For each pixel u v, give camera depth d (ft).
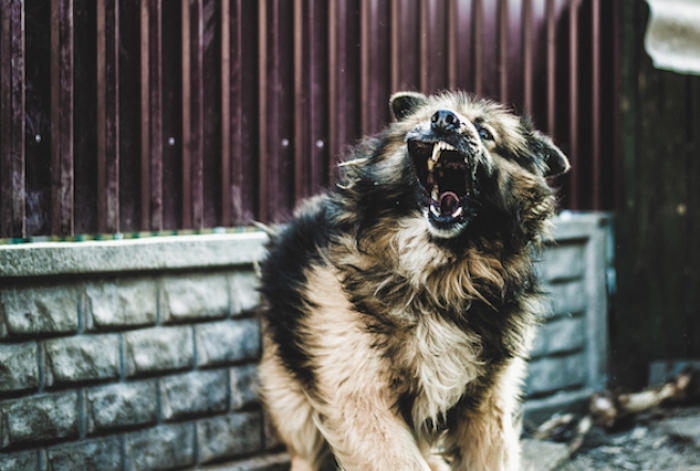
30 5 9.89
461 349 9.36
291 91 11.53
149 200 10.60
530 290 9.78
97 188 10.27
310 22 11.61
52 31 9.98
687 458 11.98
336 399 9.31
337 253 9.58
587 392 13.83
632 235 14.88
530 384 13.34
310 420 10.33
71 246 9.95
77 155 10.19
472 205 9.29
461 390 9.50
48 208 10.05
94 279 10.18
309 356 9.53
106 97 10.29
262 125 11.30
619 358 14.75
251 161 11.30
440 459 10.65
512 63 13.34
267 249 10.64
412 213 9.34
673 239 15.35
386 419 9.25
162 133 10.70
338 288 9.43
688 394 13.75
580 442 12.48
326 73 11.77
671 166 15.34
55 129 10.03
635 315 14.94
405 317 9.21
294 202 11.58
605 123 14.39
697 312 15.61
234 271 11.02
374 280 9.29
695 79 15.58
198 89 10.87
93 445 10.16
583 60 14.11
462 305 9.38
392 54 12.23
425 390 9.34
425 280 9.27
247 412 11.14
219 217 11.09
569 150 13.96
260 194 11.32
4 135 9.77
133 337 10.41
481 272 9.41
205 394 10.85
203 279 10.83
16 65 9.78
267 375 10.54
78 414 10.08
